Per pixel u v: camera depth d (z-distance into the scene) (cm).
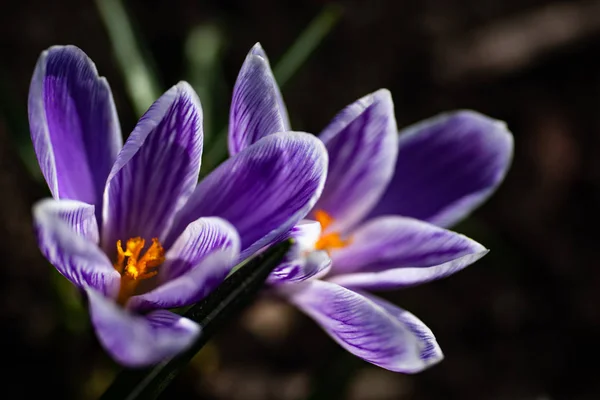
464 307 46
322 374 35
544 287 47
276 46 46
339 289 30
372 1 49
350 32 48
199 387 41
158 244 30
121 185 30
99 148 30
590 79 51
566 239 48
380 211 34
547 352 46
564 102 51
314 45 36
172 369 28
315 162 29
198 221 29
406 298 46
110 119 30
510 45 49
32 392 39
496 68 49
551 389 45
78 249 27
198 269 27
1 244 40
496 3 51
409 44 49
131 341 26
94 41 42
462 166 34
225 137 35
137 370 28
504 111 50
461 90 49
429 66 49
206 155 35
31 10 42
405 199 34
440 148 34
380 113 31
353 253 32
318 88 46
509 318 47
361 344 30
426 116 48
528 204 48
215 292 28
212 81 39
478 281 47
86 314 34
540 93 51
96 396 39
